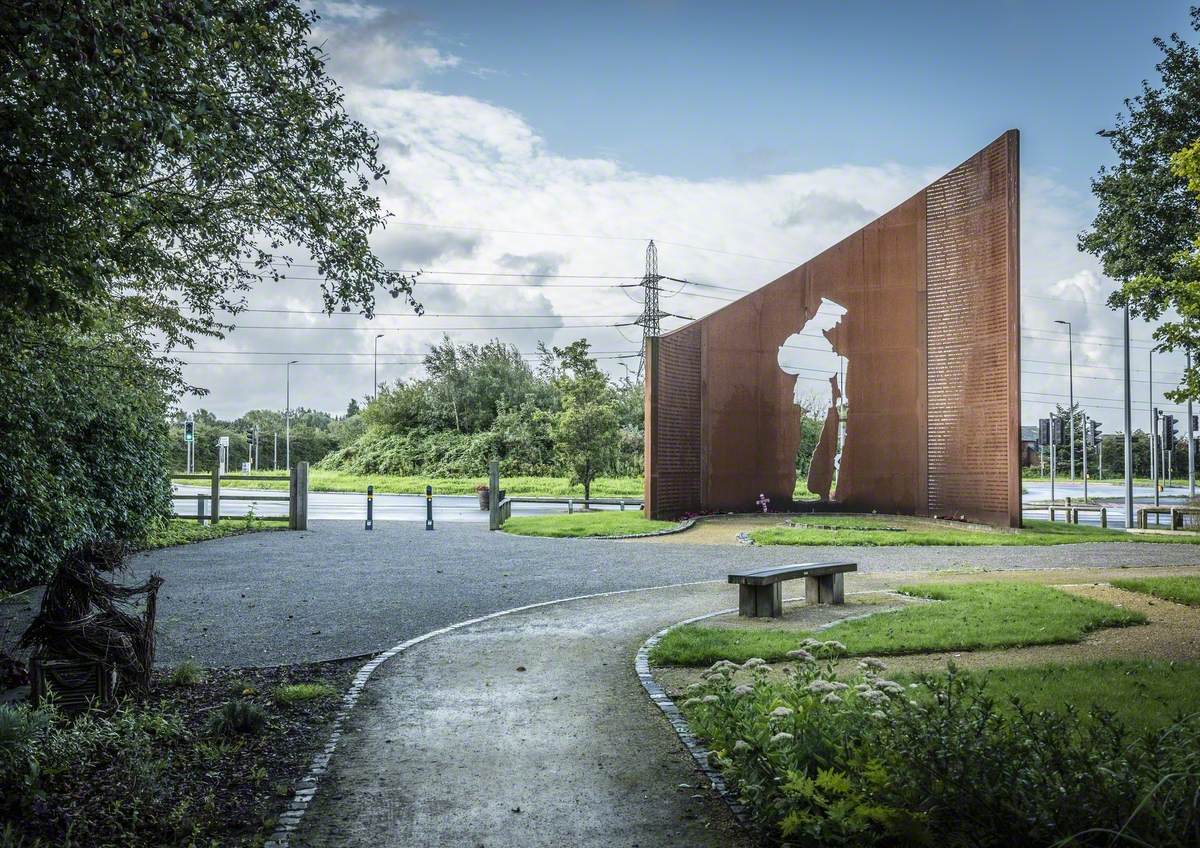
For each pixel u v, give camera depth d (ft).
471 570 48.83
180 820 15.16
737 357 84.38
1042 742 13.62
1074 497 142.41
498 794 16.52
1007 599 35.55
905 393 80.23
